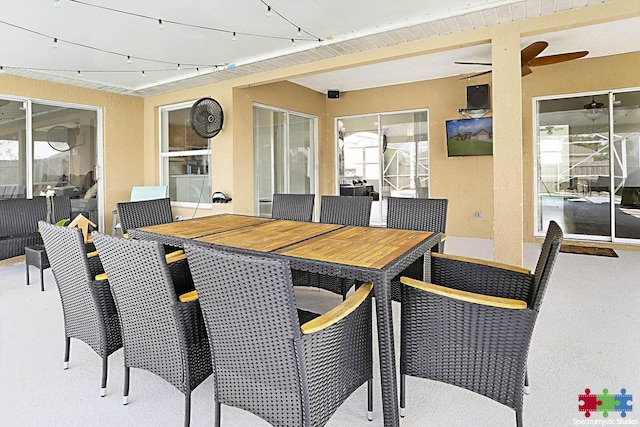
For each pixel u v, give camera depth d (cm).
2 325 276
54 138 518
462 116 593
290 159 641
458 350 165
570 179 546
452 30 352
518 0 295
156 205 365
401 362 179
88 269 189
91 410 181
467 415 177
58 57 422
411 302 175
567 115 539
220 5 306
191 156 586
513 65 333
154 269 158
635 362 217
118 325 198
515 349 154
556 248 147
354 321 163
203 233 256
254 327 140
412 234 246
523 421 169
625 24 392
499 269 204
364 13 326
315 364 140
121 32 357
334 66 429
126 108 596
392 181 669
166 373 171
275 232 258
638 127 499
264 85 570
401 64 527
